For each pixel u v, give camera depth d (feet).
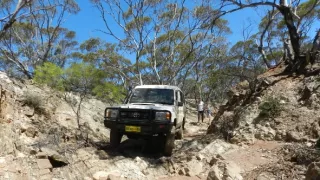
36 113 29.25
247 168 18.90
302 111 25.48
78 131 30.30
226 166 18.11
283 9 36.63
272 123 25.49
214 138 27.66
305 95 27.63
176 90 31.14
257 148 22.59
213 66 80.69
